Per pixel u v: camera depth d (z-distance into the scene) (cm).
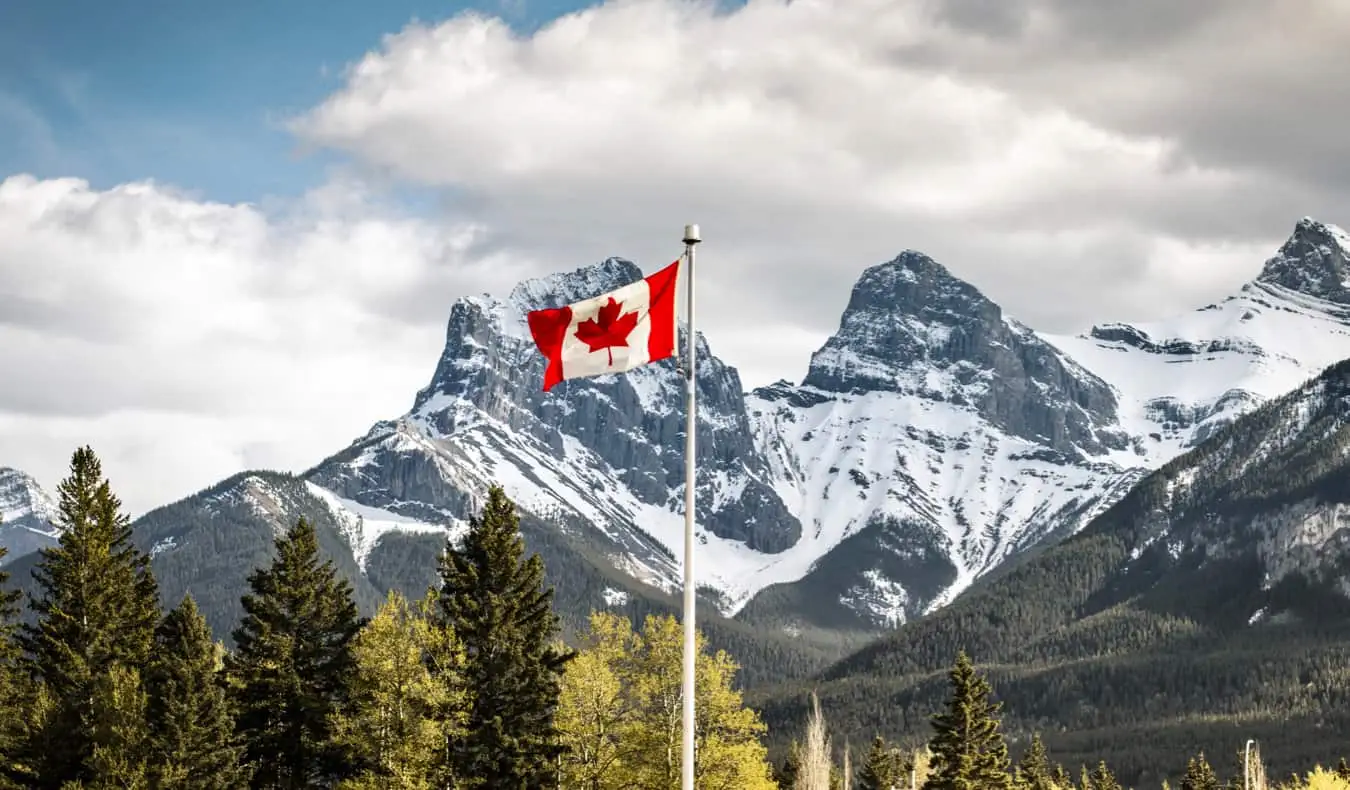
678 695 8569
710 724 8681
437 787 7712
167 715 7781
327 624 8762
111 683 7888
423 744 7581
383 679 7669
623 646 8844
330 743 8225
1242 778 19625
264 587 8788
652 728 8556
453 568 8175
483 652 7975
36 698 8519
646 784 8500
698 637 8731
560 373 4338
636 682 8706
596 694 8556
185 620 8406
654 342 4344
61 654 8600
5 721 8188
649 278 4378
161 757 7662
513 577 8169
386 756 7588
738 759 8512
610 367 4331
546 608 8319
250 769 8081
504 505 8306
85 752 7925
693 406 4322
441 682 7650
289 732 8544
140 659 8844
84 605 8769
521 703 7938
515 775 7800
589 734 8550
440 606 8150
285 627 8750
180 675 7919
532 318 4378
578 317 4359
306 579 8806
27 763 7956
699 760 8494
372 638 7769
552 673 8312
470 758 7781
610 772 8512
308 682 8638
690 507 4341
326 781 8744
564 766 8506
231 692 8556
